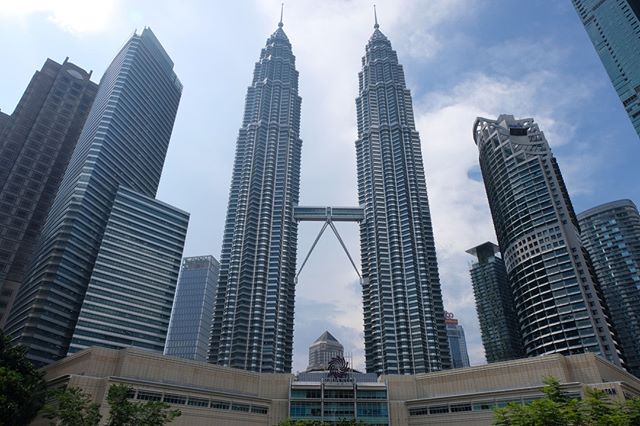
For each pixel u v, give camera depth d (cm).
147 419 5084
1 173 18475
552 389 4728
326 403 10000
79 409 5066
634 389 8125
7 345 6188
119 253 17588
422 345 18562
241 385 9675
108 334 16025
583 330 16800
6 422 5119
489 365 9212
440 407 9369
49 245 16362
